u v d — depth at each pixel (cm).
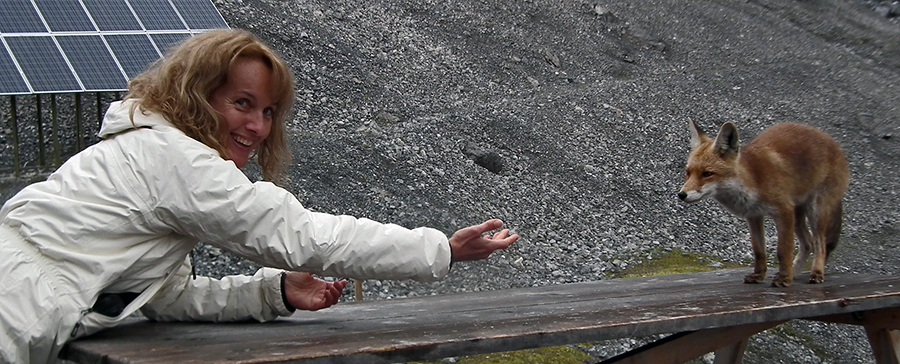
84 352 215
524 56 1535
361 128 1048
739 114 1428
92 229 218
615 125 1261
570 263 811
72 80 725
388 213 804
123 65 762
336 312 314
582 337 253
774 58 1802
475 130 1106
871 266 965
